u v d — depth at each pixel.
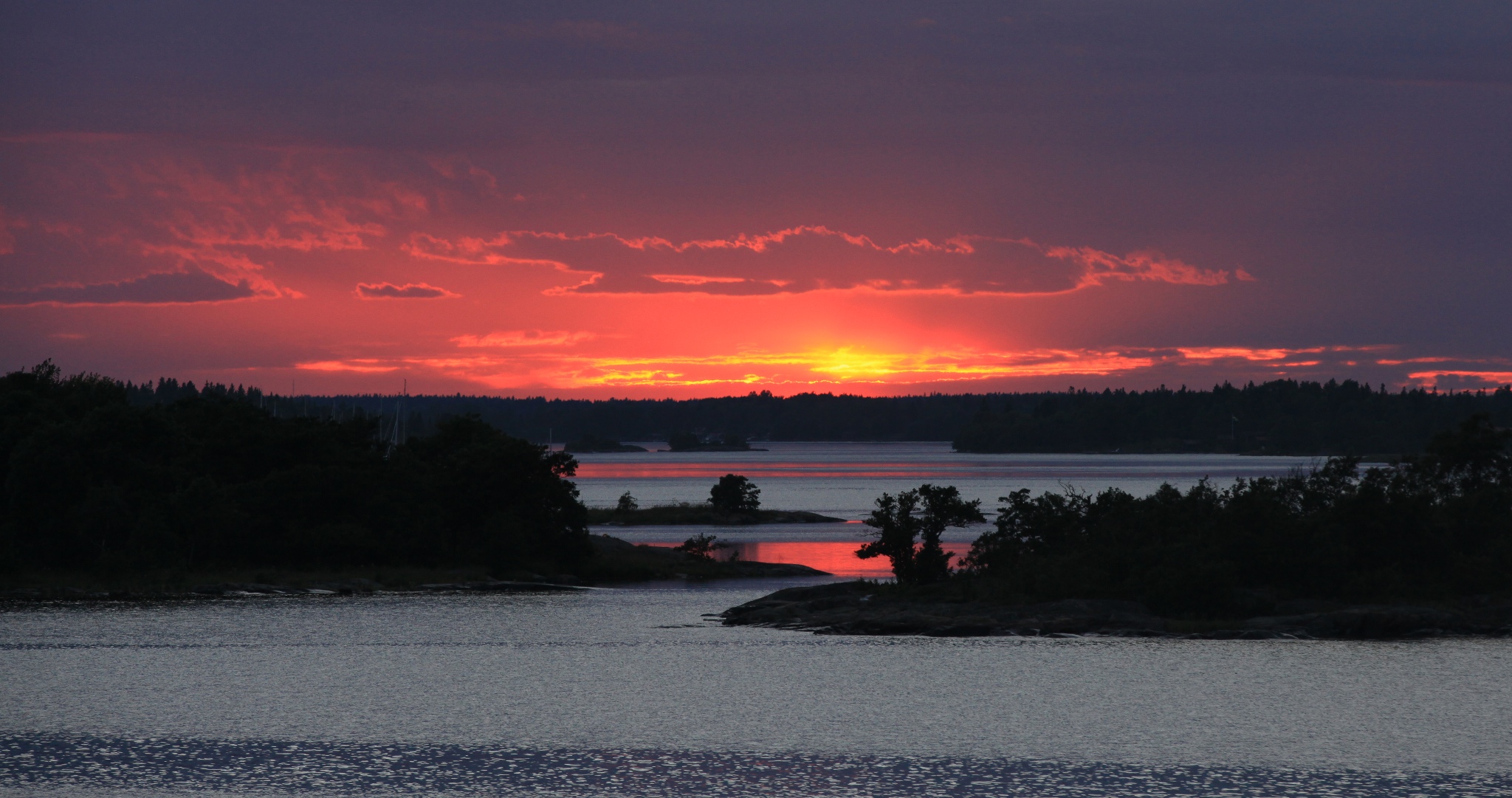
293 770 155.62
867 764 158.88
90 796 145.00
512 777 153.38
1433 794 146.88
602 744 168.25
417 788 148.62
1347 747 166.12
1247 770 156.12
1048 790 148.50
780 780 152.38
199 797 144.88
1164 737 171.25
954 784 150.88
